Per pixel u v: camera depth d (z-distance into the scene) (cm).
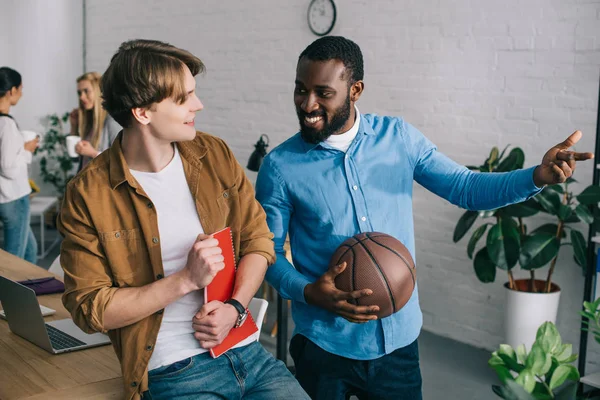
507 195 186
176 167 157
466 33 401
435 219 435
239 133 578
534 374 87
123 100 143
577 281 369
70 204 151
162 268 152
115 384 177
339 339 191
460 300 427
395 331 192
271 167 197
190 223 156
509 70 384
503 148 391
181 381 151
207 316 151
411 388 197
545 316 357
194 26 618
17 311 206
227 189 164
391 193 196
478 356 408
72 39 788
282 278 192
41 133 791
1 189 473
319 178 193
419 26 425
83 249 151
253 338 167
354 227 192
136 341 151
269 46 538
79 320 150
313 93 179
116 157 152
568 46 358
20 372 185
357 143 194
